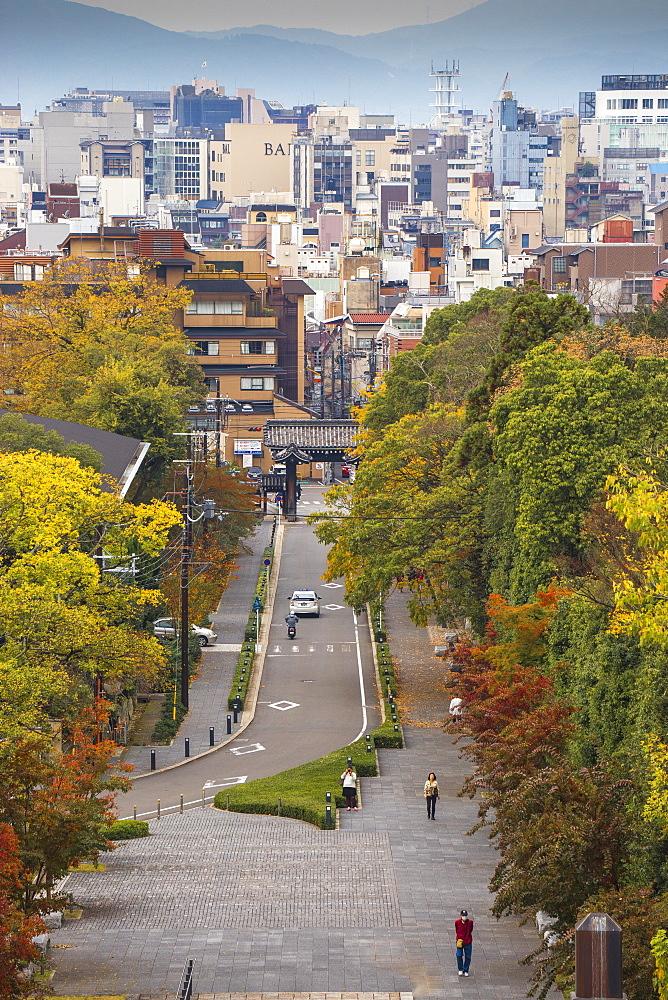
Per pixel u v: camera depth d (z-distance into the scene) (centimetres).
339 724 14275
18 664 9975
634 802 7788
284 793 11594
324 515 16450
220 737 13888
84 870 9456
